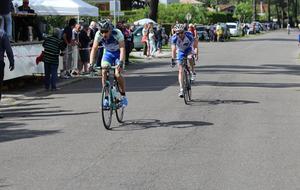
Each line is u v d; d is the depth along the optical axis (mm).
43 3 23000
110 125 10492
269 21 133250
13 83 18203
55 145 8938
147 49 34688
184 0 102875
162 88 16984
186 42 13203
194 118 11352
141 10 58719
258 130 10062
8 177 7043
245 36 76500
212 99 14273
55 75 16969
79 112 12500
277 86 17500
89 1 49906
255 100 14133
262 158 7906
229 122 10875
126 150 8469
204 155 8102
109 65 10328
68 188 6508
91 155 8180
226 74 21594
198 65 26406
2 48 12195
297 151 8352
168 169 7320
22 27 19359
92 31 22750
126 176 7000
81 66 21750
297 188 6449
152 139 9273
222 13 84312
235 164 7570
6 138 9617
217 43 54000
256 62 28578
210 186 6539
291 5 154250
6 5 16562
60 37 17203
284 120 11164
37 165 7641
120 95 10836
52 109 13078
